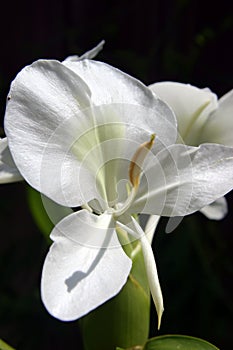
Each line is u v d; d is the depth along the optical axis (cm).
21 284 69
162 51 68
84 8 70
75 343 67
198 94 39
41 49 70
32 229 71
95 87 35
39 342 64
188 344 36
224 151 36
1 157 35
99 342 36
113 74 36
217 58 69
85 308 32
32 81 34
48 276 32
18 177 35
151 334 62
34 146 33
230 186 35
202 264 61
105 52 69
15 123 33
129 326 36
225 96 40
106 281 33
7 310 64
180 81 68
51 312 31
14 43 71
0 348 35
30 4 71
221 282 64
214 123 40
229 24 67
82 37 70
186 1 66
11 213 69
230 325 63
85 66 35
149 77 68
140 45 70
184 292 62
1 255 65
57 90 34
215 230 64
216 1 70
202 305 62
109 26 69
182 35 69
